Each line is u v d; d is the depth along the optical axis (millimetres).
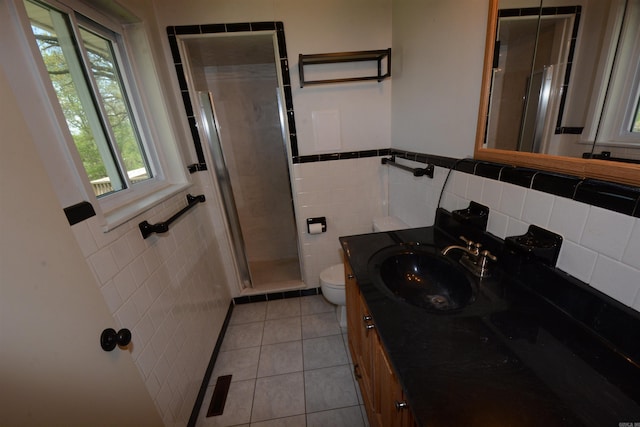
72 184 764
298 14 1571
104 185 1067
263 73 2281
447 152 1241
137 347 958
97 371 639
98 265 818
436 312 758
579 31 624
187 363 1320
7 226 476
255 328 1952
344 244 1234
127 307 930
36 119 683
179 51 1553
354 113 1818
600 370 560
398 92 1677
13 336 461
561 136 701
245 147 2486
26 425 463
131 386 762
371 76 1752
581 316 671
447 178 1230
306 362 1637
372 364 987
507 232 906
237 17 1530
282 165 2582
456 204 1191
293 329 1919
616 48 550
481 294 817
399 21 1548
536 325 687
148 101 1418
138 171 1347
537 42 738
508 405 501
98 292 674
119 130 1242
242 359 1688
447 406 506
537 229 784
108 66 1223
